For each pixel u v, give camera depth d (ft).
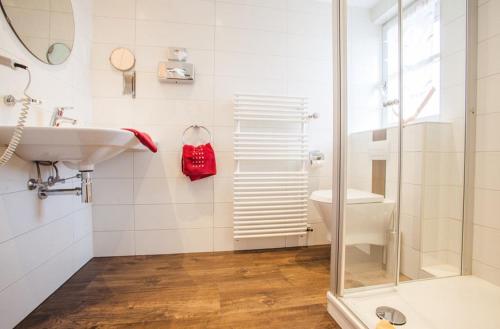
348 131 4.09
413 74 4.81
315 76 6.65
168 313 3.74
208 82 6.09
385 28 4.67
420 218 4.74
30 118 3.79
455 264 4.78
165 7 5.87
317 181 6.72
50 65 4.27
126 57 5.70
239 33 6.22
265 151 6.15
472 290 4.14
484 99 4.42
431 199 4.77
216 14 6.10
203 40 6.05
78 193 4.04
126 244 5.86
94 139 3.21
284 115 6.20
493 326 3.30
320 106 6.71
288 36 6.48
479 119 4.50
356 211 4.12
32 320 3.53
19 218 3.49
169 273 5.02
